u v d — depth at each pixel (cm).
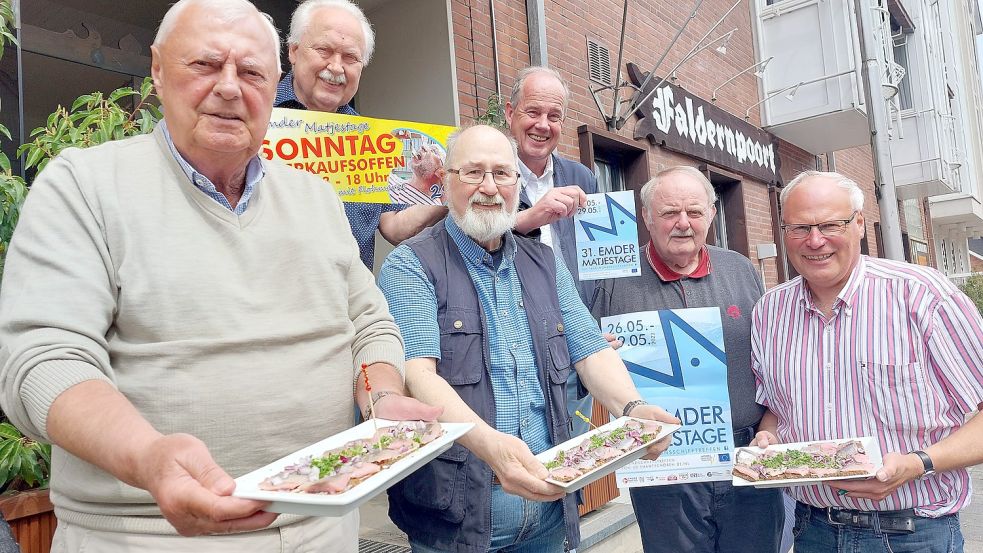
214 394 144
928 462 206
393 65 560
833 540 234
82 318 133
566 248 311
